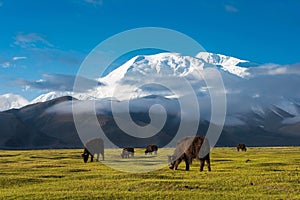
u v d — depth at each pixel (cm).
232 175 3441
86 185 2997
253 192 2659
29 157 7138
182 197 2477
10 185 3139
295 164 4547
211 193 2586
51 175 3697
